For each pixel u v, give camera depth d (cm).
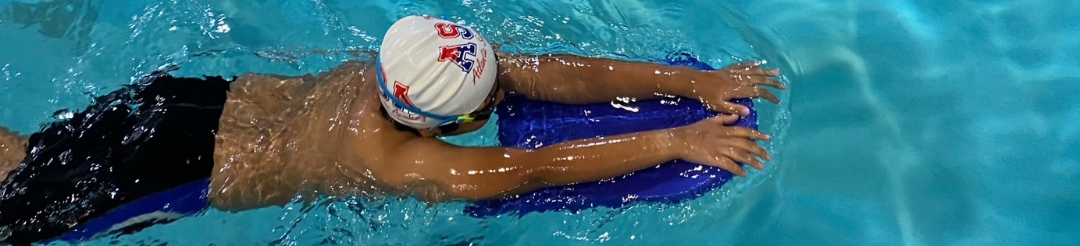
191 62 264
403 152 213
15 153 216
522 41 278
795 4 310
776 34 297
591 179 222
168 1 287
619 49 278
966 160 261
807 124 266
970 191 253
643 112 238
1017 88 280
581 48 276
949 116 272
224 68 262
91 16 283
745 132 222
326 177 220
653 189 230
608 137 220
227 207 224
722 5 307
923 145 264
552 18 291
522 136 238
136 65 265
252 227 233
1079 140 266
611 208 234
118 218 211
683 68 237
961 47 294
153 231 222
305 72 260
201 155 214
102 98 228
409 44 189
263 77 238
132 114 218
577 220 238
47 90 255
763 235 243
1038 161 260
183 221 223
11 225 203
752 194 247
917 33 299
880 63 288
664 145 219
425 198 221
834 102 274
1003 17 305
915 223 246
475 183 215
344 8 298
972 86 281
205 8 288
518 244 241
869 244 241
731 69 242
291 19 291
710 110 234
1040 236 243
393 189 218
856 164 258
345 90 228
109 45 273
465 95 191
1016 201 251
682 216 242
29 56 269
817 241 242
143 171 208
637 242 241
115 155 209
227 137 219
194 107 222
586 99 239
